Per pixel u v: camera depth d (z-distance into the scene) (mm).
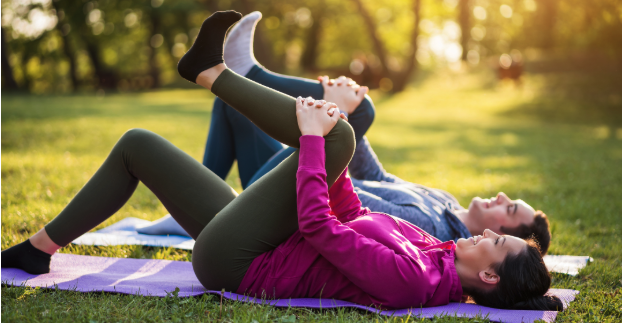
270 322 2029
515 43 32812
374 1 30625
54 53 30469
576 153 10188
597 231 4371
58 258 2832
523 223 3004
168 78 37781
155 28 31016
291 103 2154
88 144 8719
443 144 11492
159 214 4414
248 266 2207
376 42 26203
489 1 31281
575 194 6074
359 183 3209
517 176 7465
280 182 2141
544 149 10898
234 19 2105
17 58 31328
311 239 2078
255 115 2143
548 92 21719
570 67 24391
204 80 2168
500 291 2264
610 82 21484
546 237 3021
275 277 2207
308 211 2039
